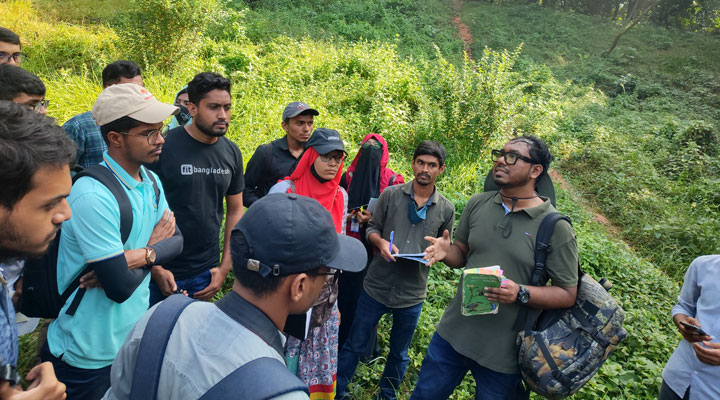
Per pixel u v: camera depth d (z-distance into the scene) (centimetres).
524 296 233
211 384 110
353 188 370
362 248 151
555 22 2683
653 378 382
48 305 202
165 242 232
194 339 118
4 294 127
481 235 266
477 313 243
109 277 196
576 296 242
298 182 306
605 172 1049
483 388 258
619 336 230
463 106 884
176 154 279
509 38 2389
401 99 1039
